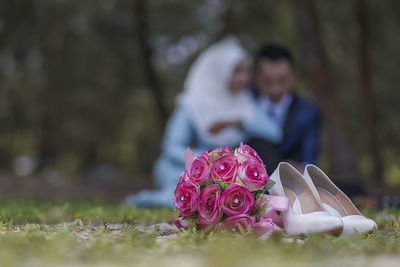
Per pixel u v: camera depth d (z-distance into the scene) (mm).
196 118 5539
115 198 10375
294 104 5129
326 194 2611
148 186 13914
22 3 13156
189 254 1685
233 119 5066
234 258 1380
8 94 15836
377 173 16094
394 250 1751
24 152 22609
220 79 5562
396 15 14008
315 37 10125
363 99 15523
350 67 16000
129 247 1770
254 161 2281
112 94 17406
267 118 4953
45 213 3713
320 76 10094
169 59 16344
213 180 2234
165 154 5676
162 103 16203
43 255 1547
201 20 15172
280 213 2414
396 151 19922
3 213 3096
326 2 13758
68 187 12000
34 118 16719
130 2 14922
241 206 2178
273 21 14250
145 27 14852
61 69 15781
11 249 1664
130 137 21141
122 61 16500
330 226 2244
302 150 5020
